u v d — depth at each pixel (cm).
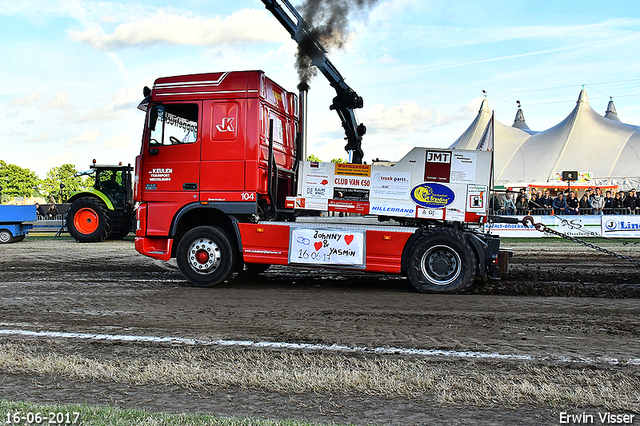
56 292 729
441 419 311
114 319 563
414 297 697
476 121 4475
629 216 1773
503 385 360
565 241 1700
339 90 920
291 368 396
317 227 754
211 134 770
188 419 300
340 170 764
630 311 606
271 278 877
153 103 794
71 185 8319
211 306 634
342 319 565
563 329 522
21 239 1766
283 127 857
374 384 362
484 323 547
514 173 3838
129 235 2056
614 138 3653
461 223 755
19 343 466
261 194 775
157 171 793
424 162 741
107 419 299
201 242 778
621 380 371
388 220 774
